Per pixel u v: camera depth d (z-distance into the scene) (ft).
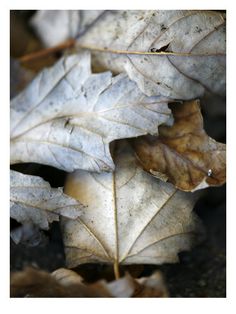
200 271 0.93
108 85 0.87
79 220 0.89
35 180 0.87
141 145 0.91
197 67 0.91
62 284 0.77
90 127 0.87
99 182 0.90
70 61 0.88
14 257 0.95
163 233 0.88
